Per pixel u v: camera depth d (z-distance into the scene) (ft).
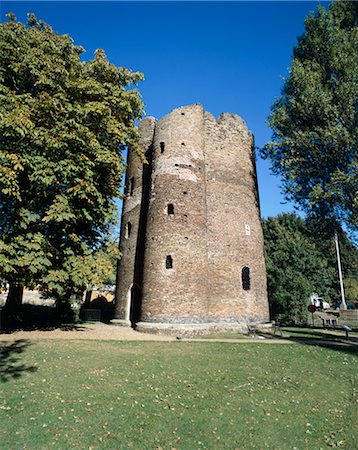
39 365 33.50
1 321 59.21
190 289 62.44
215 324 64.54
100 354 39.42
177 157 71.31
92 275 45.78
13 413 22.33
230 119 83.92
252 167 84.99
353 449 19.74
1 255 38.86
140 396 26.53
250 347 47.60
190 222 66.90
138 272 75.72
